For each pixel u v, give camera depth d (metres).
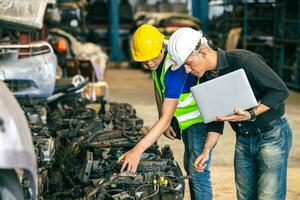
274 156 2.88
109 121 4.68
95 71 8.23
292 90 10.50
